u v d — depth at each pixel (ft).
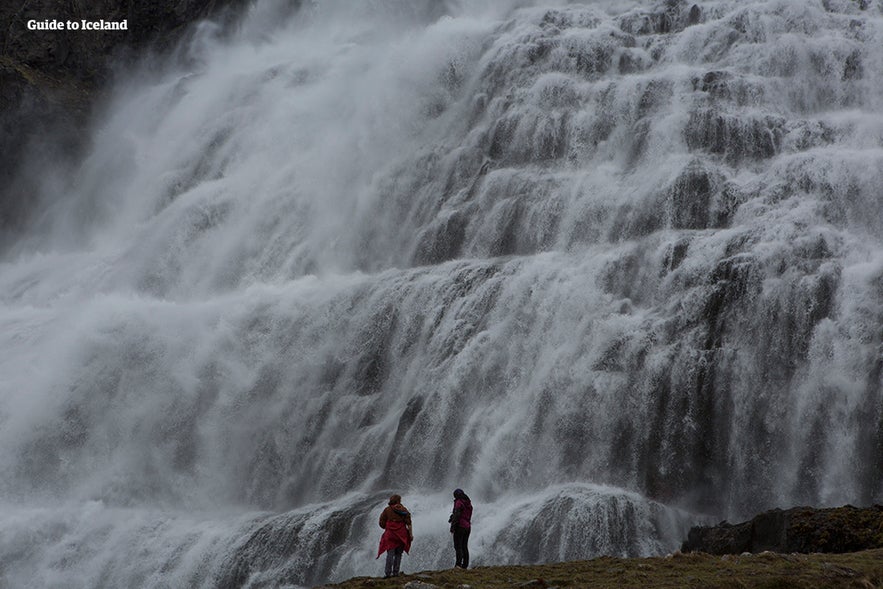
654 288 90.12
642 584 46.57
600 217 102.83
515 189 111.75
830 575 47.01
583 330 88.79
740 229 90.94
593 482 80.23
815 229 88.33
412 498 81.71
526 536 71.72
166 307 109.81
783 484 75.82
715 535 66.74
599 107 117.70
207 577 80.18
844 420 75.97
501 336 91.71
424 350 95.61
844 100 112.27
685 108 112.27
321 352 100.53
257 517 85.40
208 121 159.53
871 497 72.33
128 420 101.50
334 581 74.95
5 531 88.63
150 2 188.24
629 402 82.33
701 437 79.00
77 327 108.78
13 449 101.65
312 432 96.02
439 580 51.47
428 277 101.04
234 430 98.68
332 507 81.82
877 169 92.94
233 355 103.09
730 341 82.64
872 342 77.77
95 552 86.12
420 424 89.45
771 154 103.86
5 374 107.96
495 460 84.69
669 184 99.76
